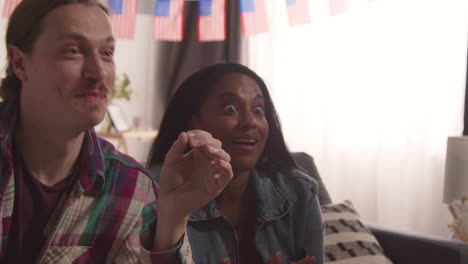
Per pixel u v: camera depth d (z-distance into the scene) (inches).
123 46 156.0
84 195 30.0
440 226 108.4
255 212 39.8
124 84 142.9
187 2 149.9
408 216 111.6
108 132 137.3
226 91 37.2
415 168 110.5
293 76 127.2
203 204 25.7
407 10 109.7
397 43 111.3
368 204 118.0
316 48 123.3
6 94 28.9
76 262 29.3
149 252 26.4
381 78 113.9
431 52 107.2
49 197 29.0
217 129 36.8
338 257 58.6
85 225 29.7
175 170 26.0
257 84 39.7
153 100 157.8
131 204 31.4
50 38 25.7
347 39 118.3
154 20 69.1
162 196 26.3
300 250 41.0
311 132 125.3
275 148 44.1
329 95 121.3
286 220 40.6
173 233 26.4
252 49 134.0
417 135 109.8
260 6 68.9
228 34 138.6
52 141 27.8
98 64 26.1
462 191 72.7
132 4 64.1
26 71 26.8
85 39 26.0
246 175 38.5
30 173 28.5
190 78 40.3
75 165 29.8
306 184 42.9
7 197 27.1
